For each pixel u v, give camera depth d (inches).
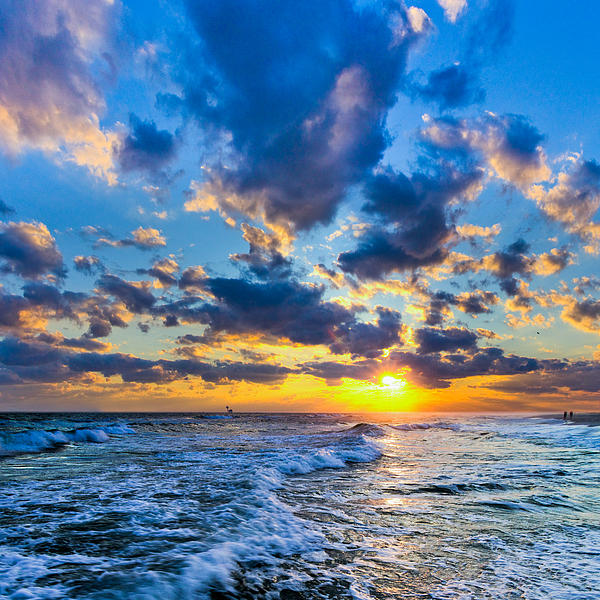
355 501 309.9
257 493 308.8
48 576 148.7
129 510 256.2
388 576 170.1
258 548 193.2
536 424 1710.1
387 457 608.1
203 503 277.0
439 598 150.5
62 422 1550.2
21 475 402.6
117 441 873.5
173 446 749.9
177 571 156.6
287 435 1062.4
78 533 207.2
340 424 1836.9
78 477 388.2
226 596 141.6
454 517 267.0
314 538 215.0
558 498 327.9
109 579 146.3
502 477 425.1
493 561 188.9
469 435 1117.7
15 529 213.9
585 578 170.1
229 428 1456.7
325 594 151.5
